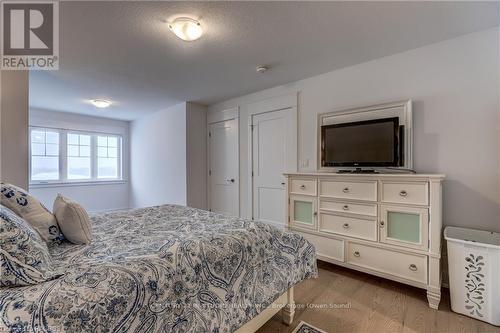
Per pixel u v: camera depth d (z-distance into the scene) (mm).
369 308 1841
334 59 2525
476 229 1985
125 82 3168
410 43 2197
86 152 5215
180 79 3084
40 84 3219
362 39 2125
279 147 3383
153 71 2807
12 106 2221
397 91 2393
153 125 5023
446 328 1607
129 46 2209
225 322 1181
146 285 938
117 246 1257
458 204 2074
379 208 2094
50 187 4688
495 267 1619
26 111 2287
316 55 2432
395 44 2217
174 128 4473
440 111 2162
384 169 2432
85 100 4023
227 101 4094
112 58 2449
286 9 1711
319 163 2912
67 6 1654
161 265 1024
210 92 3646
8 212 969
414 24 1897
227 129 4117
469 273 1709
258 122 3637
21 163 2252
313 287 2158
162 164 4793
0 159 2154
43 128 4637
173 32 1982
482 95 1978
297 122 3170
